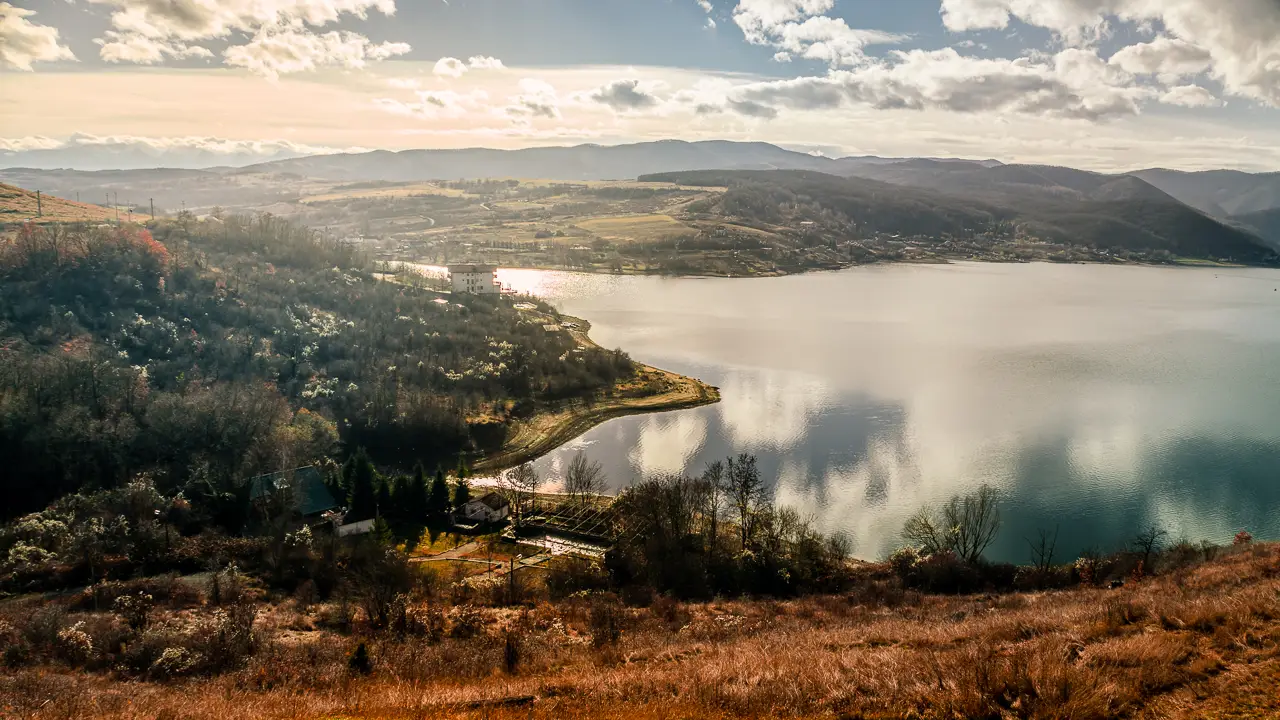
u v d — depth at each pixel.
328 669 41.12
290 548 79.88
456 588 69.44
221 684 40.25
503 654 41.88
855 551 90.88
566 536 96.75
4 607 62.69
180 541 82.50
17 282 150.75
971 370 176.62
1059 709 22.44
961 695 23.86
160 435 115.38
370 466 104.56
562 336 195.38
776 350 199.38
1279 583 34.38
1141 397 153.50
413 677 37.62
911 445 127.06
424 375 155.12
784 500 106.19
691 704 26.22
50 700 35.62
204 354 148.12
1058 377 170.12
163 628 50.28
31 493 103.50
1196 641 27.59
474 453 131.62
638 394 158.25
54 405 113.81
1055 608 42.50
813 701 25.44
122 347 143.12
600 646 43.75
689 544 82.12
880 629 41.09
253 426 118.44
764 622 54.00
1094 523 97.94
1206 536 94.19
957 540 81.50
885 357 190.88
